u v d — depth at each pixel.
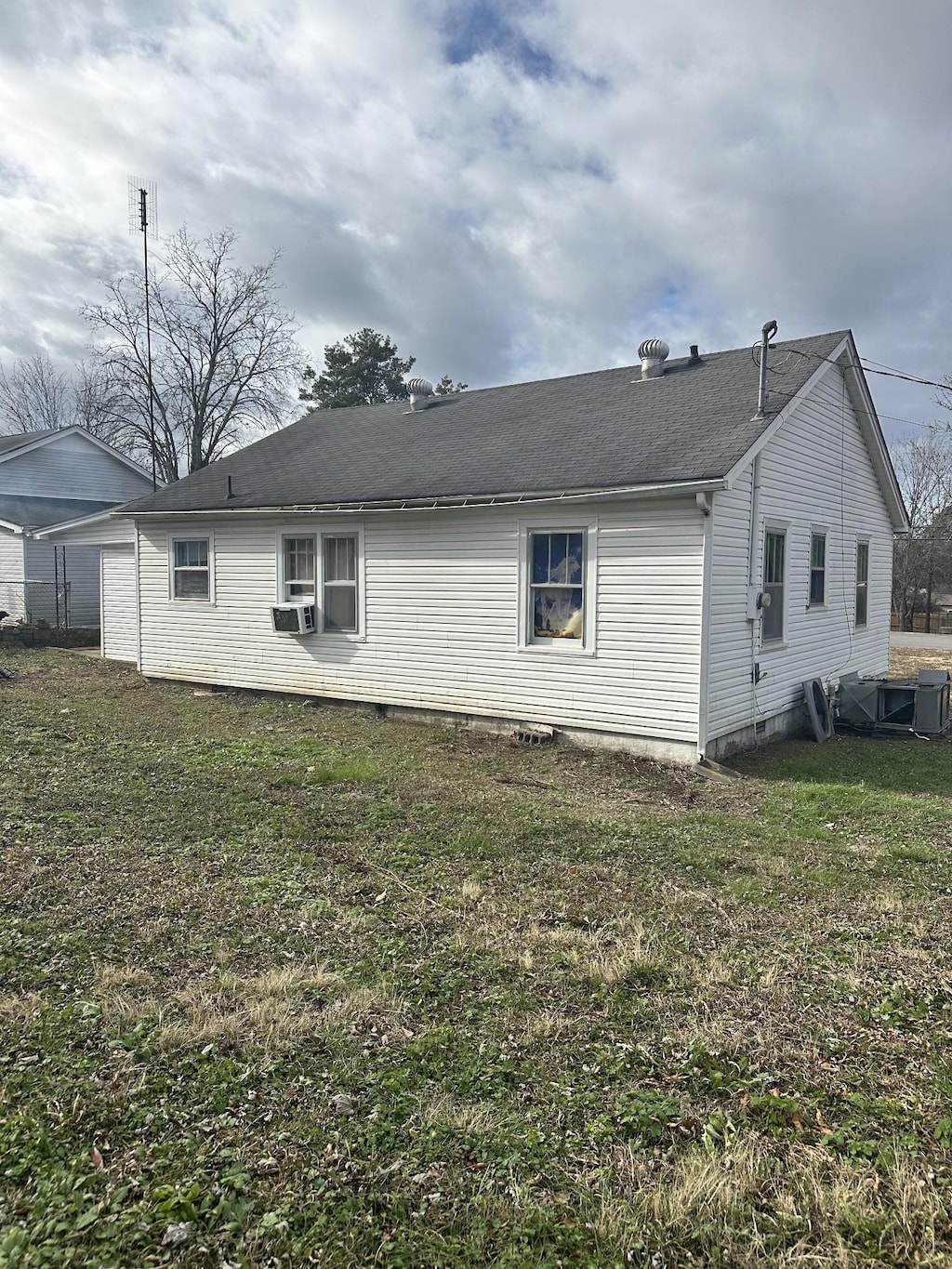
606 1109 2.97
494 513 10.32
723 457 8.64
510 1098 3.03
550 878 5.32
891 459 13.66
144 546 14.53
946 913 4.84
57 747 8.77
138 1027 3.40
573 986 3.88
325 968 4.01
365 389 41.09
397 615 11.41
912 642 27.30
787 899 5.02
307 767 8.32
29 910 4.57
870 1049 3.39
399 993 3.79
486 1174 2.64
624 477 8.98
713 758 9.12
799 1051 3.36
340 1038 3.38
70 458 25.80
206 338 33.53
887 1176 2.65
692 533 8.73
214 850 5.68
